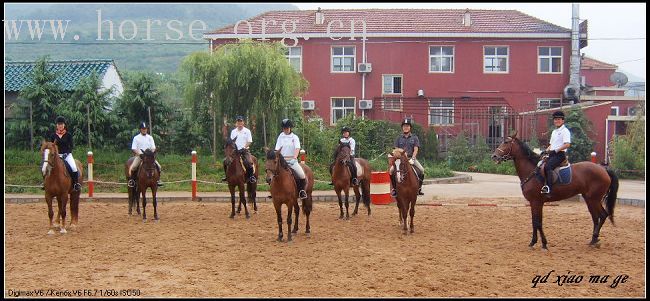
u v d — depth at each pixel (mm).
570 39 36938
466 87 37312
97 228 14742
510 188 23406
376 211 17500
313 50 37094
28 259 11258
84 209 17875
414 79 37188
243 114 26344
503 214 16734
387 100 37062
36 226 15000
